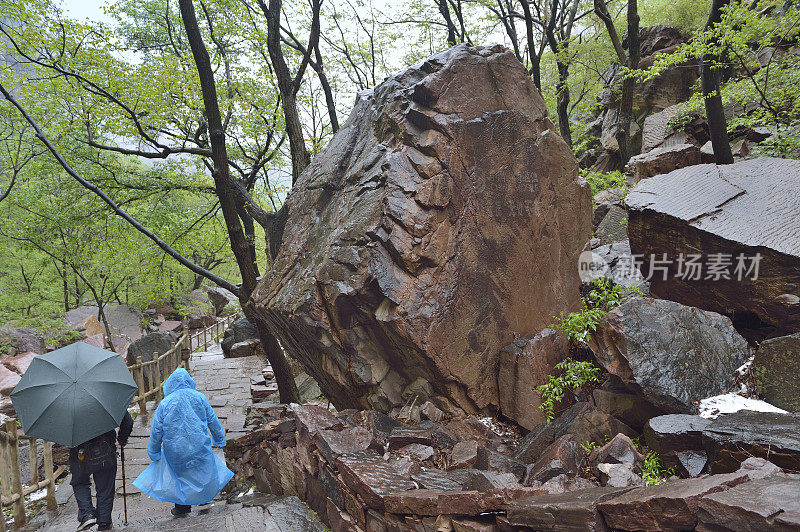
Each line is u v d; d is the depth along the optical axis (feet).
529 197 17.76
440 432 15.03
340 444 15.30
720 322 14.15
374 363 17.54
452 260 16.12
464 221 16.44
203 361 50.03
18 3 30.66
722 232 16.40
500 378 16.33
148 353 45.98
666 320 13.85
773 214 16.62
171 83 35.50
